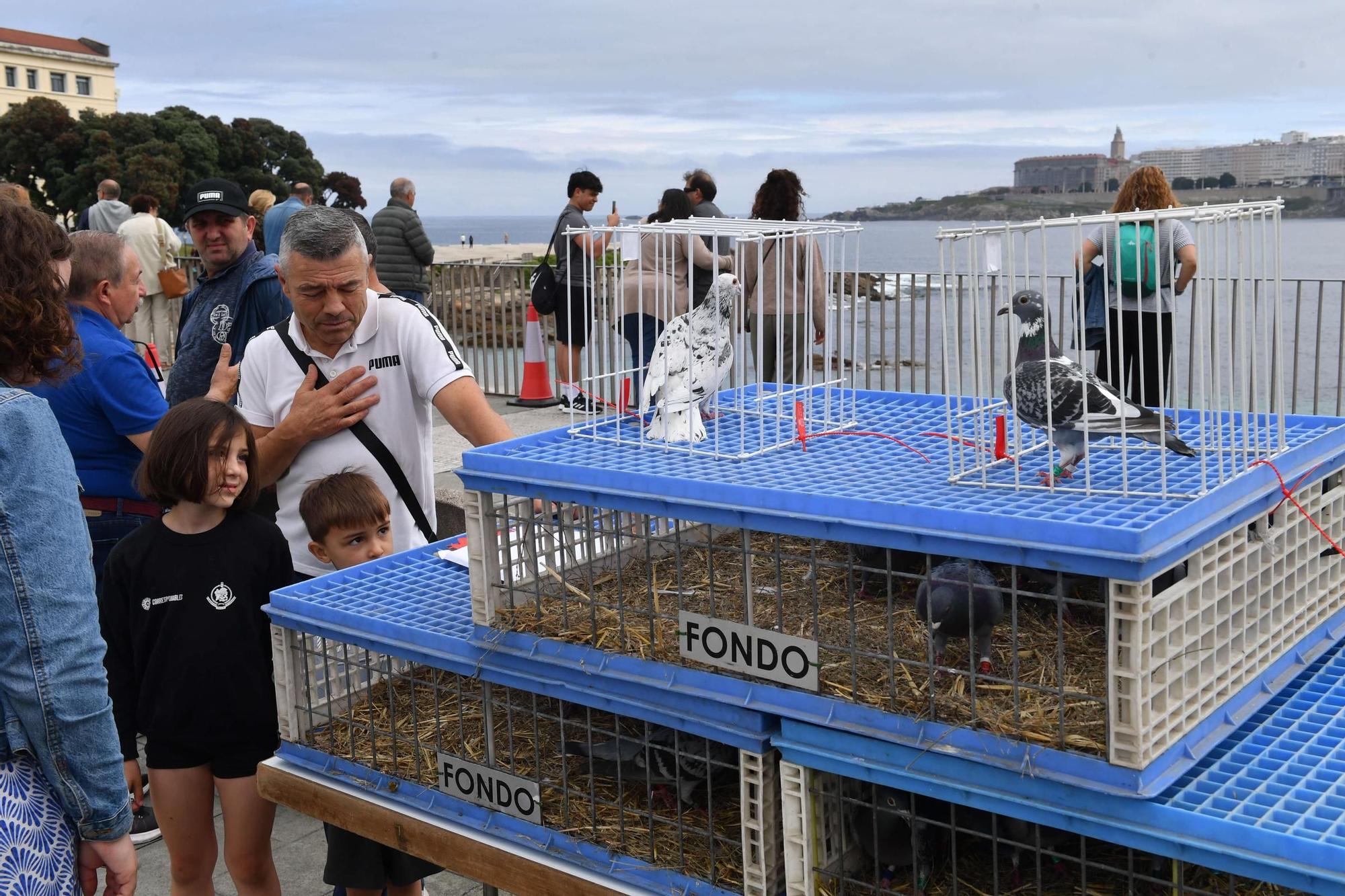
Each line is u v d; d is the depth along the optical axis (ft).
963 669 5.88
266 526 9.62
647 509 6.46
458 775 7.50
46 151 170.81
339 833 8.96
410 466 10.94
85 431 12.03
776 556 6.10
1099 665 6.03
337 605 8.18
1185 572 5.66
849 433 8.00
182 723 9.21
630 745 7.29
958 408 6.47
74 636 5.83
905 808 6.40
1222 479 5.83
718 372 7.81
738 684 6.19
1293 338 25.98
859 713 5.74
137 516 12.37
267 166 183.93
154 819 13.10
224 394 12.33
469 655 7.28
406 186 32.07
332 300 10.04
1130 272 16.51
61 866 6.05
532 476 6.89
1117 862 6.14
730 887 6.40
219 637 9.17
